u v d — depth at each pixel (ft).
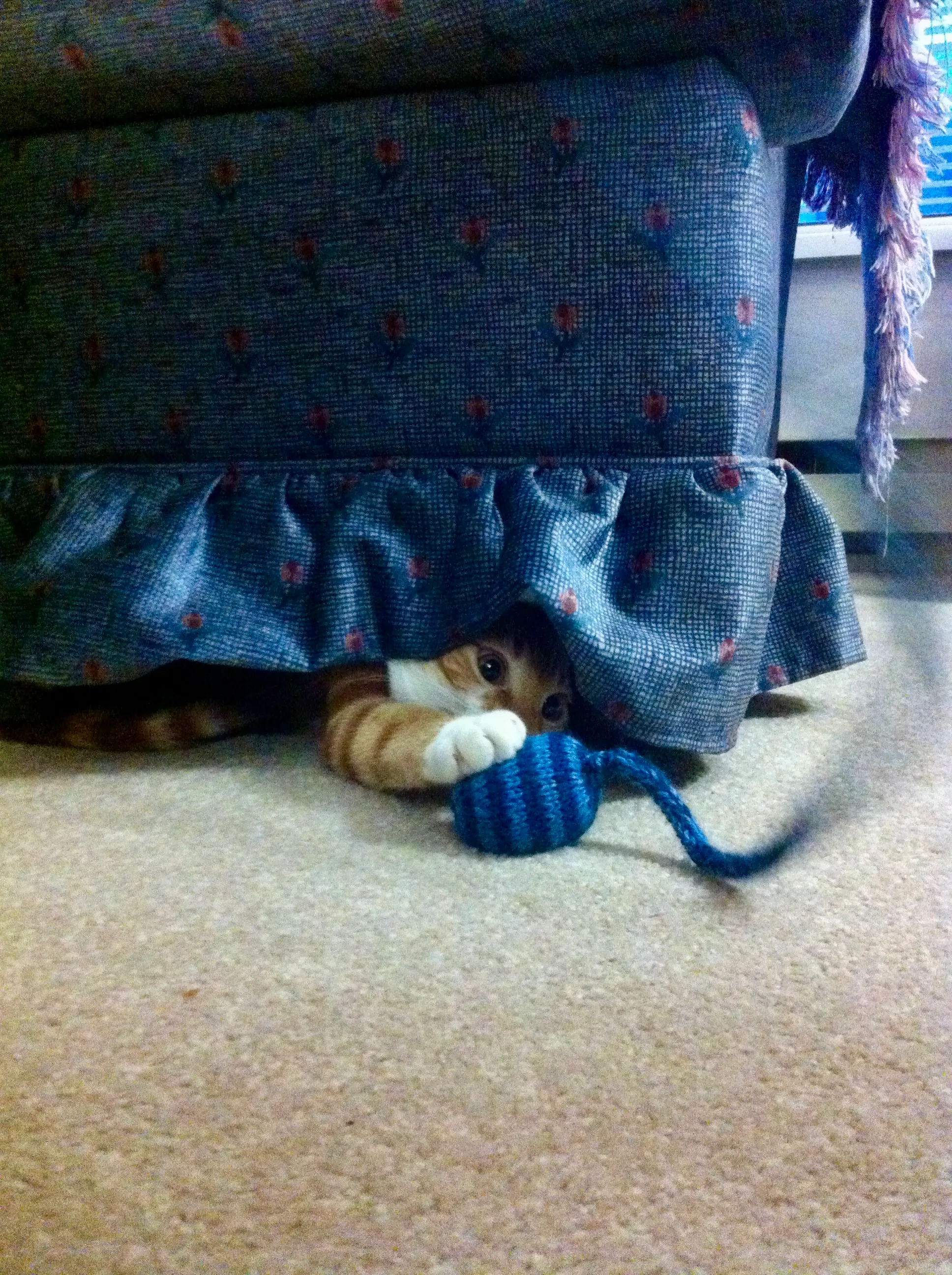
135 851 2.58
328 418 3.27
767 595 3.04
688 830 2.41
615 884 2.35
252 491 3.34
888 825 2.60
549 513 2.90
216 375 3.36
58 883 2.40
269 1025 1.83
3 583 3.34
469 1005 1.88
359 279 3.15
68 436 3.60
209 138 3.25
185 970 2.02
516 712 3.10
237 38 3.07
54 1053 1.77
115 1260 1.34
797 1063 1.69
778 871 2.38
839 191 4.75
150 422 3.48
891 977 1.94
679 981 1.94
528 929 2.15
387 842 2.62
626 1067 1.69
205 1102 1.64
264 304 3.26
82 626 3.12
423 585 3.16
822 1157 1.49
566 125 2.90
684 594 2.92
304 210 3.16
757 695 3.93
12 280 3.54
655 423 2.99
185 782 3.09
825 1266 1.31
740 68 2.86
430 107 3.02
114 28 3.16
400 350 3.15
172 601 3.12
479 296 3.05
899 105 3.85
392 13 2.91
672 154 2.86
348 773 3.03
